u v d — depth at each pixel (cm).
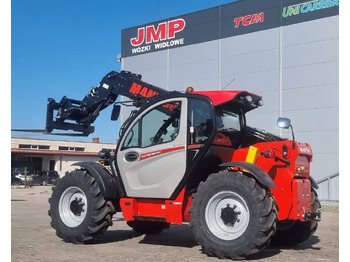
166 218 695
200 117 684
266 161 687
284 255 663
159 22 2497
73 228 751
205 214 637
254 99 742
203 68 2309
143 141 729
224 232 626
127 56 2642
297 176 682
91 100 909
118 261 607
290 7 2009
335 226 1077
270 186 608
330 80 1881
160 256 645
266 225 596
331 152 1864
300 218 666
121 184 739
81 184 755
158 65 2500
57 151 4997
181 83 2395
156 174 703
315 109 1916
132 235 870
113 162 768
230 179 621
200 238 634
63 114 911
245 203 609
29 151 4816
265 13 2091
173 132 705
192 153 675
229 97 676
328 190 1861
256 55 2114
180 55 2406
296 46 1984
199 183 685
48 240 789
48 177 4484
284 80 2012
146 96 848
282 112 2009
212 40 2280
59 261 607
